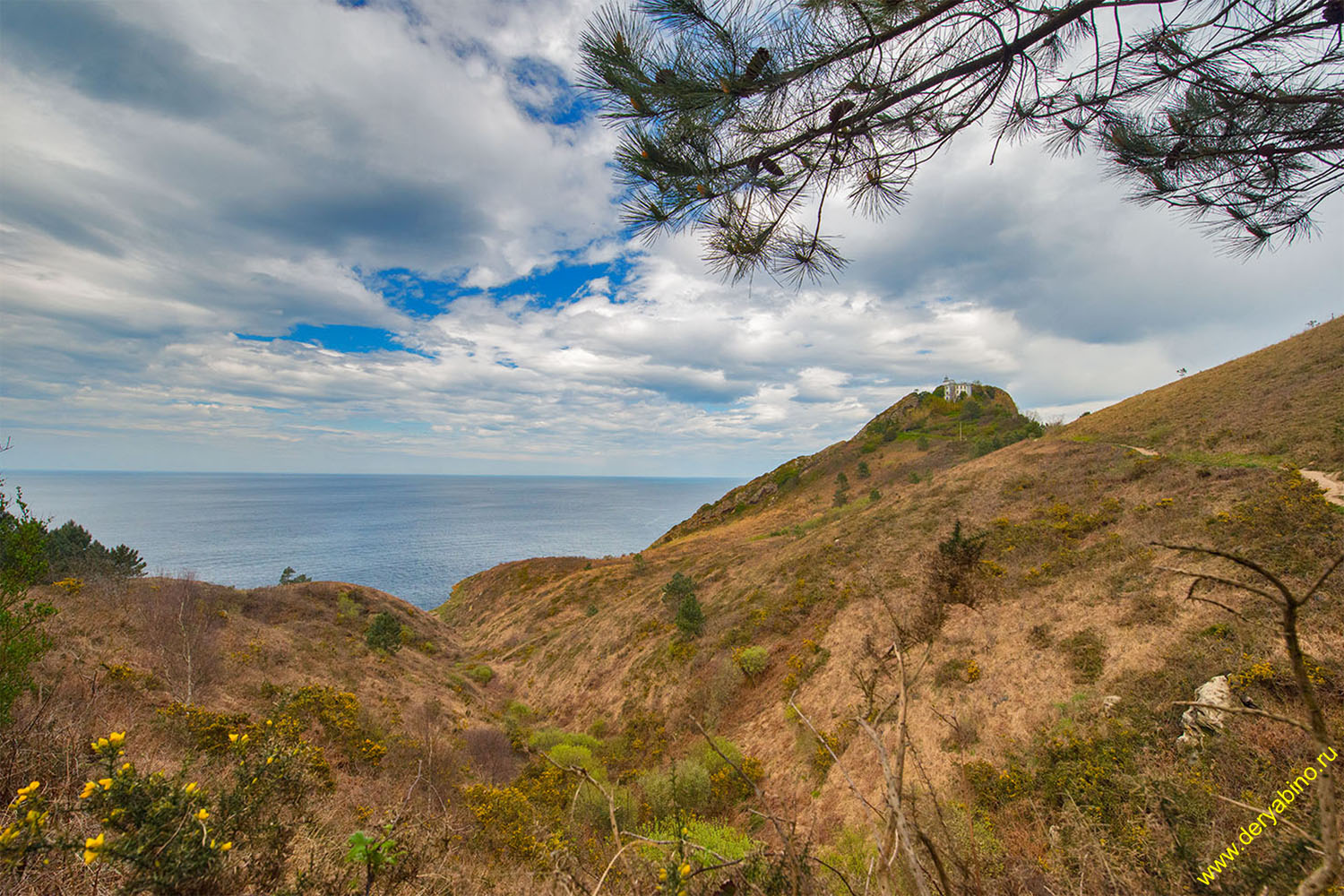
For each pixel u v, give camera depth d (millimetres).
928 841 1567
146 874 1969
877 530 27844
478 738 17469
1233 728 7758
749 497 79062
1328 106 3197
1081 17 2953
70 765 3186
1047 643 13594
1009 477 28297
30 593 14281
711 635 26031
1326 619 9203
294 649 20172
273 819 2697
